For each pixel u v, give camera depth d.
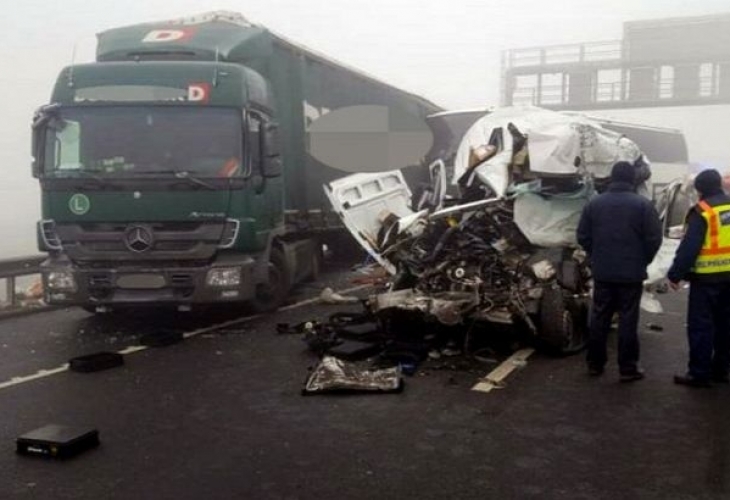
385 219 9.17
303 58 12.09
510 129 8.62
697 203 6.64
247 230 9.09
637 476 4.74
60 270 8.95
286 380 7.04
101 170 8.91
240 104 9.12
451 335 8.20
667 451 5.16
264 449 5.24
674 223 9.49
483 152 8.61
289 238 12.05
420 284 8.05
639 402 6.29
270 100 10.66
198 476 4.77
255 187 9.27
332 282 13.69
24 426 5.75
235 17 11.29
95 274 8.91
